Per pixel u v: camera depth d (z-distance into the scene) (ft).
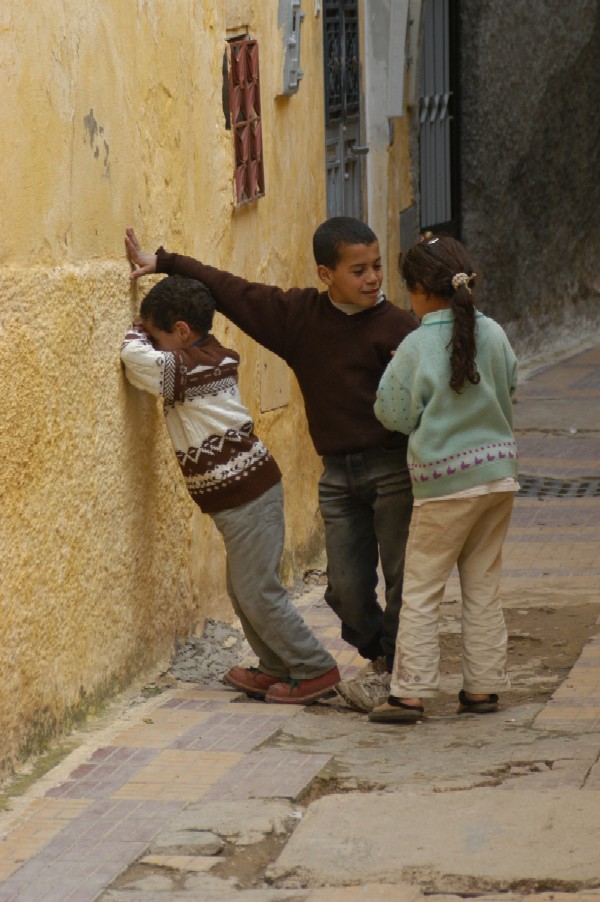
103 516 31.65
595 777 27.37
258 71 42.78
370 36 59.88
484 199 87.25
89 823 25.61
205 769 28.37
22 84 27.32
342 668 37.83
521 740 30.50
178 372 32.01
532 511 57.16
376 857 23.89
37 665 28.63
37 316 27.89
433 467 31.12
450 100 83.92
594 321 103.55
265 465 33.35
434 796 26.45
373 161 60.75
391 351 32.42
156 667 35.55
